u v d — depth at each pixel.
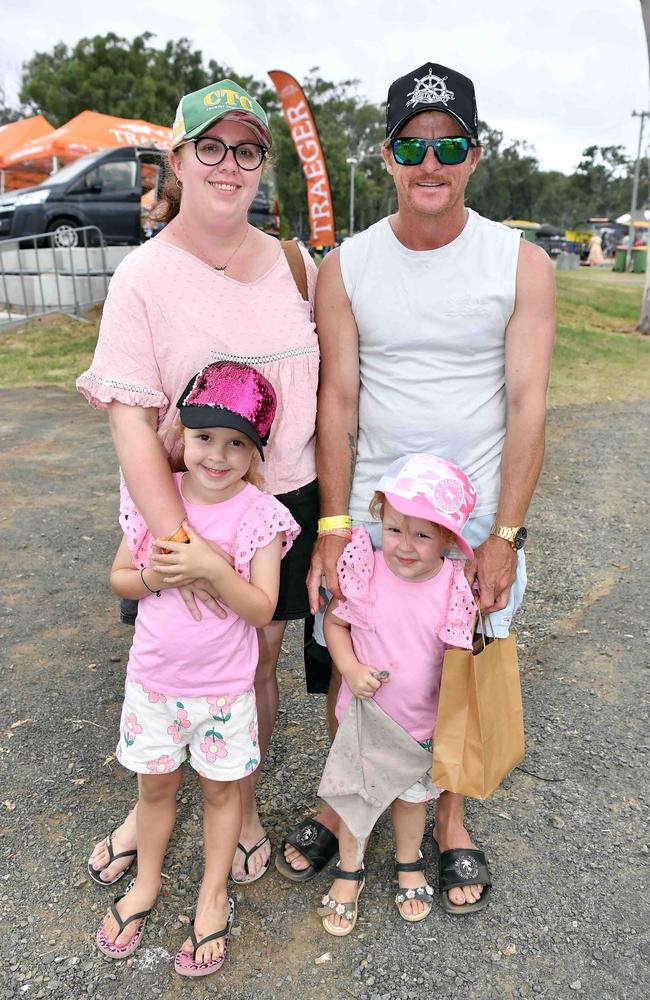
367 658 2.19
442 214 1.99
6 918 2.21
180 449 2.07
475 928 2.19
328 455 2.26
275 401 1.98
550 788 2.76
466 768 2.08
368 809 2.18
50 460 6.48
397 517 2.04
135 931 2.13
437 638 2.12
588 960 2.09
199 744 2.07
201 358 2.00
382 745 2.15
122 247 12.59
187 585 1.94
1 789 2.72
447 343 2.13
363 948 2.13
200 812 2.61
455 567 2.15
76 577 4.39
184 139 1.86
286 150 53.59
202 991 2.00
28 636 3.76
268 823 2.58
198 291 1.98
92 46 42.50
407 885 2.27
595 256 35.28
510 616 2.23
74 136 15.11
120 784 2.76
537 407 2.12
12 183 18.88
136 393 1.96
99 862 2.34
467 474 2.23
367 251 2.14
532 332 2.10
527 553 4.75
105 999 1.97
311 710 3.21
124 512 2.05
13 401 8.48
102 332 1.99
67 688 3.34
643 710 3.21
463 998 1.98
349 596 2.15
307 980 2.03
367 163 68.25
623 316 14.66
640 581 4.39
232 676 2.04
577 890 2.32
